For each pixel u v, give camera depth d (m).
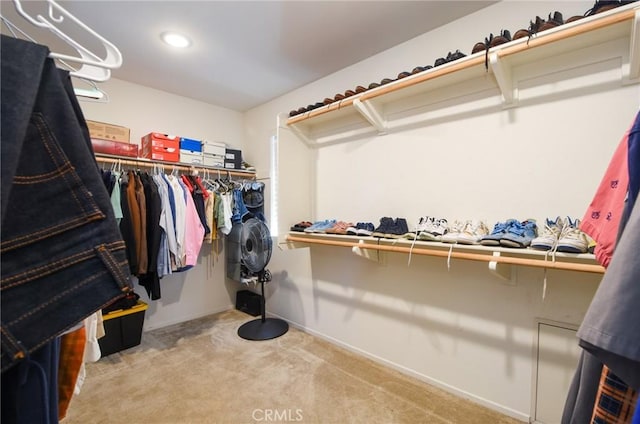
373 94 1.84
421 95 1.96
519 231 1.41
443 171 1.87
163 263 2.38
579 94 1.42
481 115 1.72
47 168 0.47
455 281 1.81
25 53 0.46
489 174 1.69
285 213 2.42
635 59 1.21
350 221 2.38
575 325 1.43
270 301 3.15
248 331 2.67
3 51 0.44
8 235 0.42
